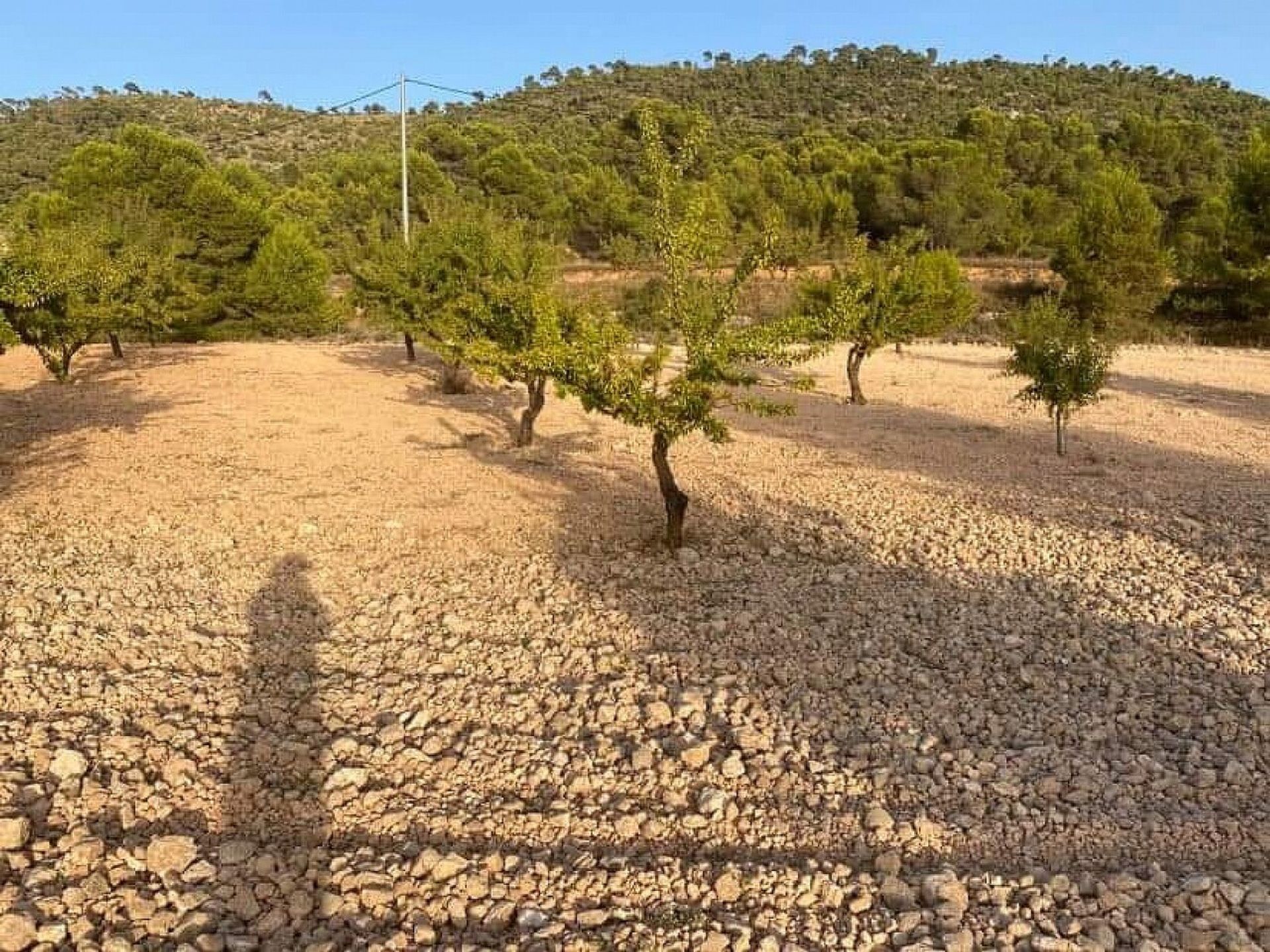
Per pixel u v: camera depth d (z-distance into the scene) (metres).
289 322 33.12
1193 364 24.94
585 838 4.71
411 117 106.31
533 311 9.94
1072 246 33.91
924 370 23.73
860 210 51.78
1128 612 7.58
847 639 7.07
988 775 5.24
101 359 23.12
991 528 9.85
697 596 7.96
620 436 14.85
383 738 5.59
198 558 8.81
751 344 8.39
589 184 54.19
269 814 4.89
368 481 11.83
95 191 31.61
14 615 7.12
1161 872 4.35
